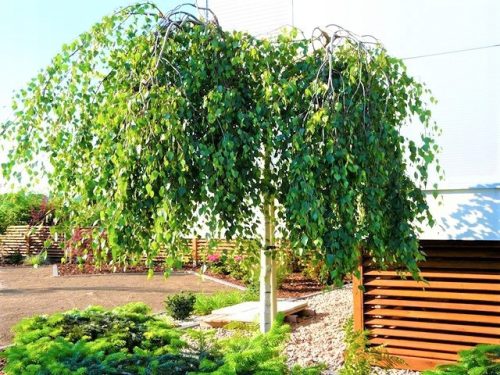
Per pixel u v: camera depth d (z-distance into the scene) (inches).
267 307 219.6
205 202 183.3
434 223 190.1
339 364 227.1
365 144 181.3
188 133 177.3
